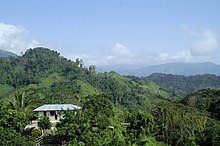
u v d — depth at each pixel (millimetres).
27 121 62750
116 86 183125
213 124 79125
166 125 75875
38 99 79750
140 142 66625
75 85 168250
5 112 58062
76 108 71438
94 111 68125
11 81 187625
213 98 115938
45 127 63812
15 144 48188
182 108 88625
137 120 74438
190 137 74500
